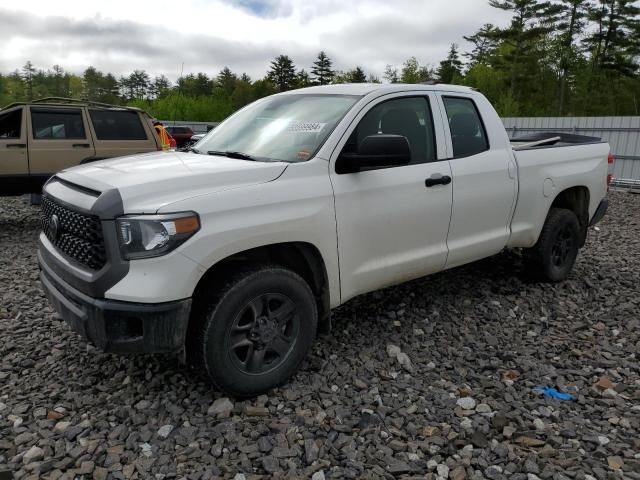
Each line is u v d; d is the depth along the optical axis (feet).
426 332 14.47
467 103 15.44
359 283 12.52
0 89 368.27
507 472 8.95
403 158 11.45
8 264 21.31
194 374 11.80
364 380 11.85
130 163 11.85
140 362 12.44
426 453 9.44
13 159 28.89
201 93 346.54
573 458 9.31
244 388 10.66
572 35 199.82
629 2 191.01
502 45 212.64
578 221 18.93
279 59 314.55
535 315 15.92
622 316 16.03
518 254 20.67
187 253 9.53
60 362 12.51
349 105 12.82
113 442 9.55
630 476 8.87
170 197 9.77
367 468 8.99
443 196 13.84
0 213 33.53
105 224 9.43
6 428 9.93
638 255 23.47
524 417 10.58
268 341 10.89
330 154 11.86
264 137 13.12
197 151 13.96
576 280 19.13
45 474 8.68
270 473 8.83
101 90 396.78
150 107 253.44
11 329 14.34
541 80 203.72
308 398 11.04
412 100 13.93
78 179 10.97
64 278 10.46
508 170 15.65
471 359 13.04
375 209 12.41
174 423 10.14
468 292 17.39
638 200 43.55
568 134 21.56
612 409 10.93
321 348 13.33
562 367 12.79
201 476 8.72
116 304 9.40
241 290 10.25
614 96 189.78
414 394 11.33
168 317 9.46
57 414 10.33
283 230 10.73
